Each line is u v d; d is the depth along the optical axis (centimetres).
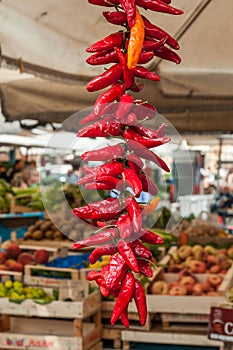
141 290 129
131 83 132
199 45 265
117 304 125
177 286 371
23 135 691
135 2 130
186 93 341
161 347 360
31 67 241
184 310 353
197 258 447
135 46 121
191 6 211
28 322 355
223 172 1279
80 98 364
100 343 360
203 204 905
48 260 407
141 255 128
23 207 680
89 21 209
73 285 351
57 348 334
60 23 206
